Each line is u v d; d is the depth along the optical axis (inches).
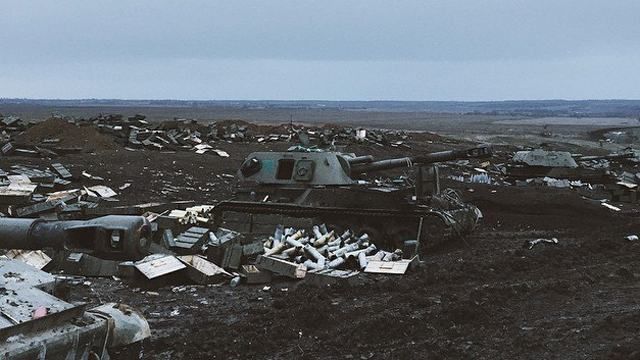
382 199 774.5
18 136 1651.1
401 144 2150.6
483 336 441.4
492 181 1518.2
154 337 449.4
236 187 861.2
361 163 874.1
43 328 268.7
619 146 2891.2
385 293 567.5
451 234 800.9
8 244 281.7
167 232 707.4
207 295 576.7
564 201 1115.3
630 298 532.1
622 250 741.9
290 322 469.4
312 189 806.5
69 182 1133.7
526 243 797.9
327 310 496.7
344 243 747.4
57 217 793.6
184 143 1738.4
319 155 840.9
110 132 1715.1
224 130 2016.5
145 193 1145.4
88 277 638.5
